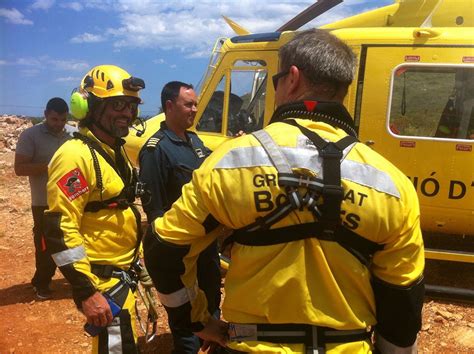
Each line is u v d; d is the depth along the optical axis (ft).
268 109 19.48
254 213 5.21
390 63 17.72
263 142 5.34
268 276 5.25
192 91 12.49
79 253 8.54
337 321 5.24
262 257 5.29
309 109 5.57
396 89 17.84
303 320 5.24
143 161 11.82
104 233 9.16
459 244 20.48
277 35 19.43
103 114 9.30
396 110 17.88
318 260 5.19
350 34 18.15
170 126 12.50
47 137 17.33
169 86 12.40
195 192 5.48
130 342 9.07
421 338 15.06
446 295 17.21
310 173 5.12
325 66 5.54
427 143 17.46
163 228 5.66
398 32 17.75
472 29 17.38
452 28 17.54
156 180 11.71
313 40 5.69
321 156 5.19
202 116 21.26
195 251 5.77
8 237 26.37
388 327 5.49
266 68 19.58
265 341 5.34
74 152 8.82
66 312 16.70
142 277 10.28
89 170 8.89
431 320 16.07
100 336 8.95
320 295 5.27
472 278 19.70
